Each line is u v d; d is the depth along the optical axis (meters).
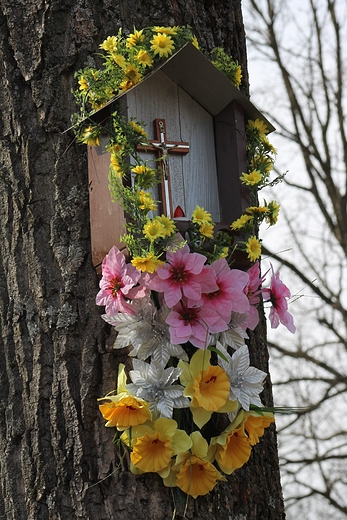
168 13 2.29
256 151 2.21
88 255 2.11
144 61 2.04
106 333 2.06
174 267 1.95
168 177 2.06
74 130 2.11
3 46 2.25
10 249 2.20
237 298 1.98
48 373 2.09
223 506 2.06
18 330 2.15
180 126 2.13
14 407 2.14
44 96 2.19
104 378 2.04
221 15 2.43
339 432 6.76
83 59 2.20
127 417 1.90
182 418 2.00
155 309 1.98
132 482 1.97
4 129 2.23
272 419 2.05
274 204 2.13
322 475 6.64
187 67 2.07
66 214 2.14
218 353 1.97
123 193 1.94
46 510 2.03
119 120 1.99
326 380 6.93
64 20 2.22
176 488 1.99
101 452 2.00
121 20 2.24
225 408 1.98
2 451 2.14
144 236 1.93
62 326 2.08
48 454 2.05
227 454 1.98
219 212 2.16
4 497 2.11
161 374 1.94
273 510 2.20
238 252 2.10
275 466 2.27
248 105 2.16
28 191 2.18
